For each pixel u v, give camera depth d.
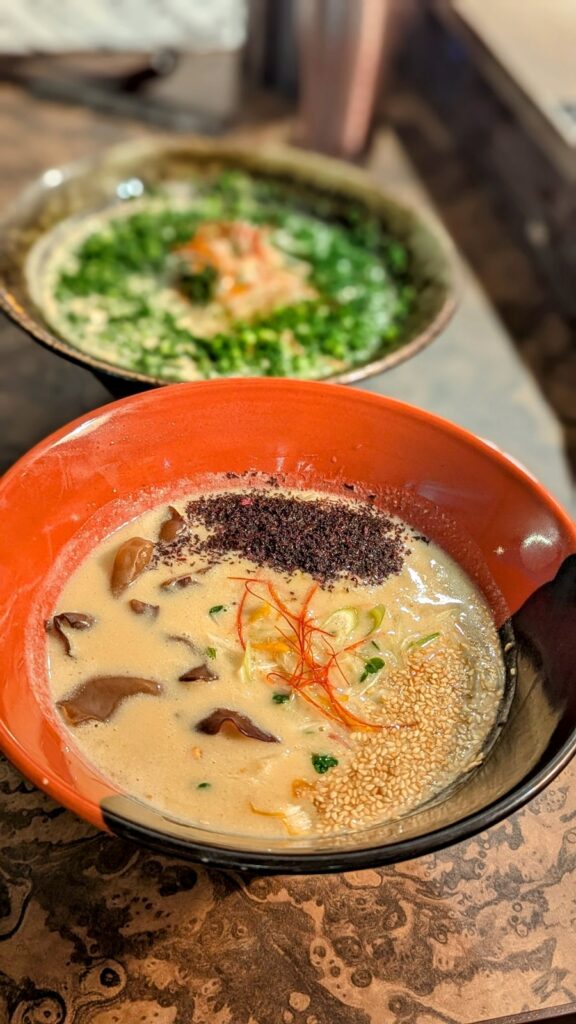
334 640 0.38
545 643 0.35
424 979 0.33
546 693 0.34
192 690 0.36
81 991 0.32
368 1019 0.32
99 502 0.40
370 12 0.69
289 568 0.40
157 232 0.63
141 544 0.39
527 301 0.67
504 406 0.58
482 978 0.33
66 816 0.36
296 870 0.27
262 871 0.27
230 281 0.58
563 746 0.30
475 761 0.34
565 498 0.52
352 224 0.65
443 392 0.58
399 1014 0.32
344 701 0.36
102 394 0.54
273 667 0.36
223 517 0.42
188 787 0.33
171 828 0.29
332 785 0.33
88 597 0.38
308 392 0.41
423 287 0.57
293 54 0.83
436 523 0.41
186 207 0.66
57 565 0.38
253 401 0.41
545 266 0.70
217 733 0.34
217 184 0.66
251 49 0.85
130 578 0.39
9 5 0.91
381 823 0.32
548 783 0.30
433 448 0.41
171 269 0.61
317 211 0.66
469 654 0.38
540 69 0.73
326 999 0.32
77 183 0.62
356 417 0.41
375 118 0.78
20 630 0.35
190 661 0.36
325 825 0.32
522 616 0.37
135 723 0.34
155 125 0.79
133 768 0.33
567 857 0.36
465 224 0.74
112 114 0.80
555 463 0.55
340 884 0.35
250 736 0.34
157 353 0.54
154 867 0.35
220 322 0.57
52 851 0.35
